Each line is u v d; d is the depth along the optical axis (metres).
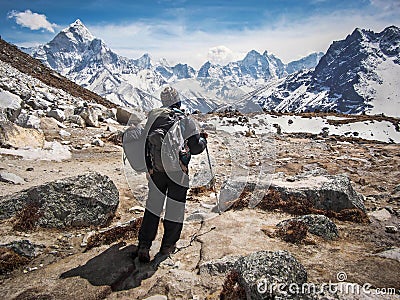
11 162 8.77
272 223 6.16
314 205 6.72
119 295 4.27
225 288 4.06
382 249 5.19
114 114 19.03
